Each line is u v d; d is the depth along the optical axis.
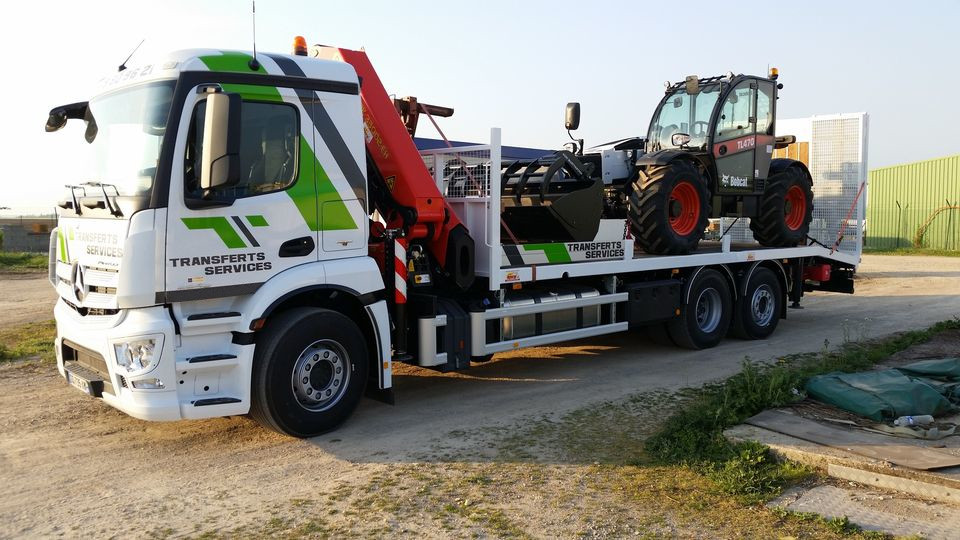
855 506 4.29
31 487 4.79
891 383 6.20
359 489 4.68
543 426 6.03
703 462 5.00
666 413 6.38
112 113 5.43
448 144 7.73
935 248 31.53
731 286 9.88
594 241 7.87
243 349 5.30
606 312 8.27
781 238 10.67
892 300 14.20
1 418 6.31
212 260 5.14
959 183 30.92
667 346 9.62
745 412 6.04
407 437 5.77
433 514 4.28
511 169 8.30
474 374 8.06
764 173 10.41
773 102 10.53
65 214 5.72
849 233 11.48
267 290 5.34
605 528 4.06
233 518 4.27
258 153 5.34
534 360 8.83
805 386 6.48
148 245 4.90
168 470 5.08
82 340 5.33
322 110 5.68
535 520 4.18
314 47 6.59
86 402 6.79
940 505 4.27
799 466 4.88
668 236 8.65
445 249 6.73
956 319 10.57
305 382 5.60
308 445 5.59
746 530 4.01
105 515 4.34
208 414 5.13
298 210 5.53
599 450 5.40
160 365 4.96
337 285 5.71
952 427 5.48
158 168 4.94
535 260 7.25
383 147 6.37
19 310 13.53
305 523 4.18
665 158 8.73
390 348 6.20
